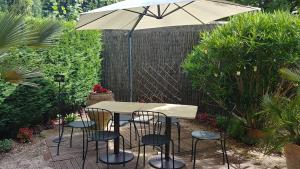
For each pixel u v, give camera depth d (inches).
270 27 165.9
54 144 181.2
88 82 265.1
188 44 259.3
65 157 161.0
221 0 147.5
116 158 154.4
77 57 245.3
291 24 164.6
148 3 137.6
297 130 128.6
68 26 233.5
